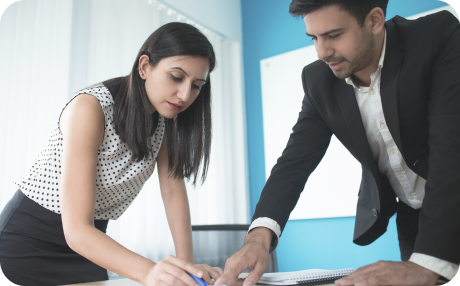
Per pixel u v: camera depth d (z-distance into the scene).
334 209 2.83
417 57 0.98
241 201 3.37
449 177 0.79
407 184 1.20
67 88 2.05
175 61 0.97
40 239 0.97
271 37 3.44
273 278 0.78
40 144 1.91
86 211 0.83
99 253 0.79
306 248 2.93
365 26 0.92
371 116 1.12
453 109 0.88
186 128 1.20
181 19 3.00
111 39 2.36
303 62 3.18
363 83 1.11
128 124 1.00
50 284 0.97
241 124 3.46
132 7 2.52
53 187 0.98
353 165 2.80
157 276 0.74
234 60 3.58
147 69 1.03
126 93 1.02
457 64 0.92
